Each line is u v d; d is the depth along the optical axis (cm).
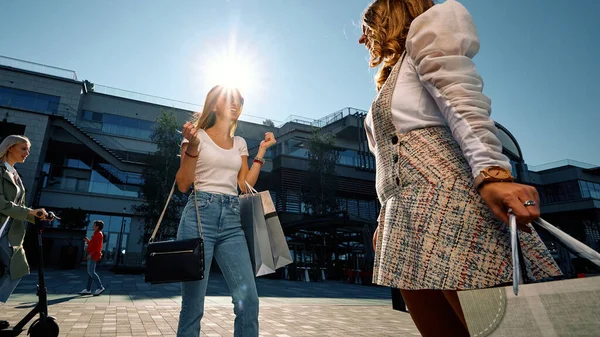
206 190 212
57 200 2472
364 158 3488
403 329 487
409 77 108
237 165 228
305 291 1204
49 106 2761
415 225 91
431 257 85
